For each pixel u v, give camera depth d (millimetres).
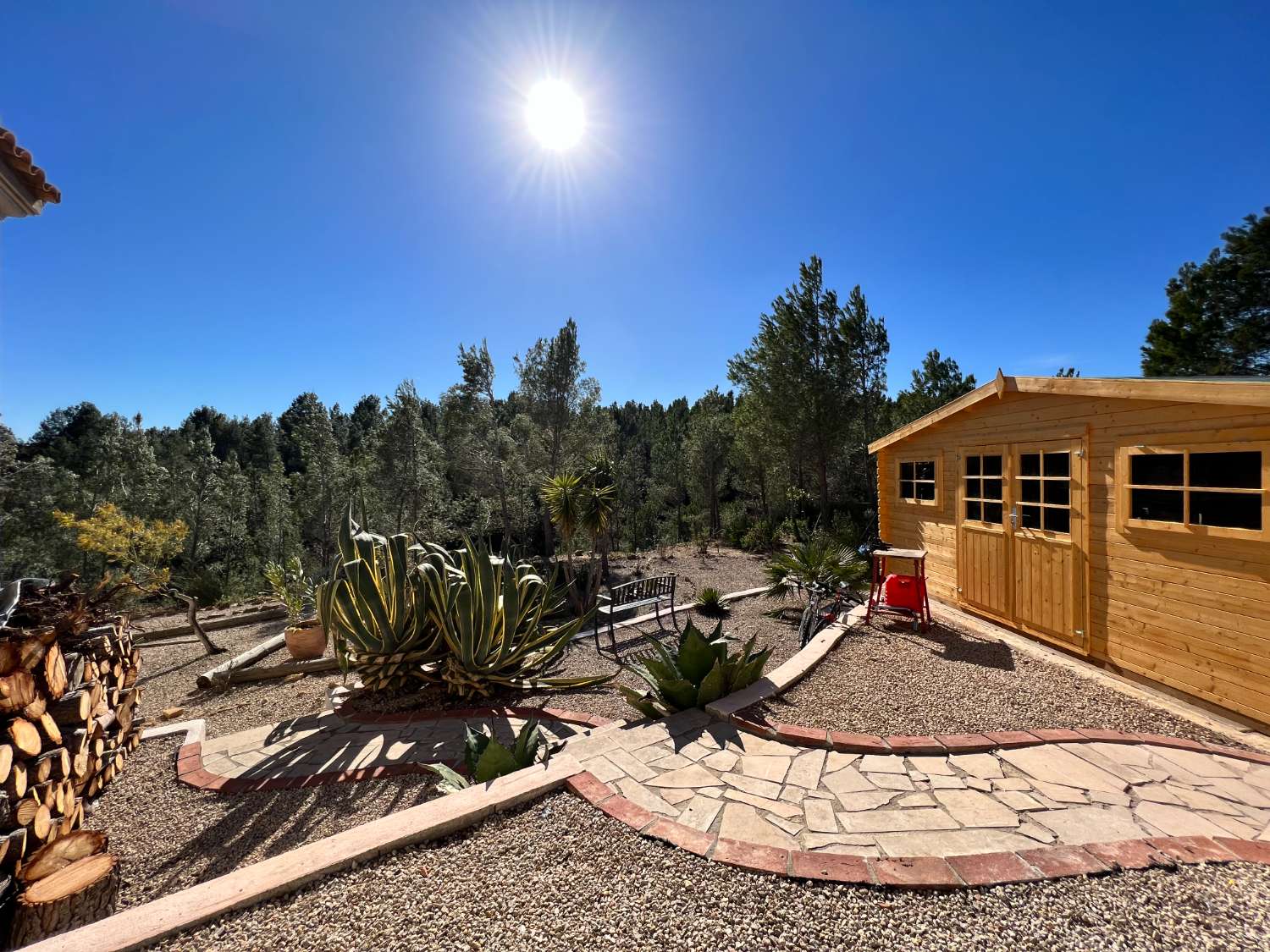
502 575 5555
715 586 12055
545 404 16969
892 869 2205
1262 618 3326
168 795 3707
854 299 15617
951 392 19469
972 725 3576
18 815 2721
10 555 18359
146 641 9102
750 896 2098
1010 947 1830
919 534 7168
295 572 9805
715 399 23359
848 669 4668
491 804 2719
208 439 27578
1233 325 13602
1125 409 4230
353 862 2344
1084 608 4637
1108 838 2418
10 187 4074
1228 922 1907
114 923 1990
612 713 5125
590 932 1953
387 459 19203
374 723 4828
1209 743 3311
